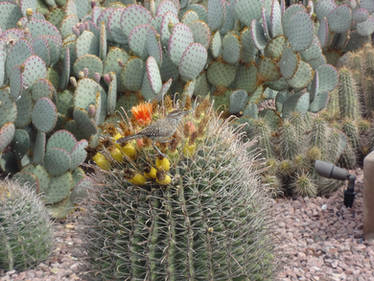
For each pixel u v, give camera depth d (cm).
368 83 361
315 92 300
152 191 129
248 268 137
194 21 270
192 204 129
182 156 130
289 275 204
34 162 242
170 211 128
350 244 227
